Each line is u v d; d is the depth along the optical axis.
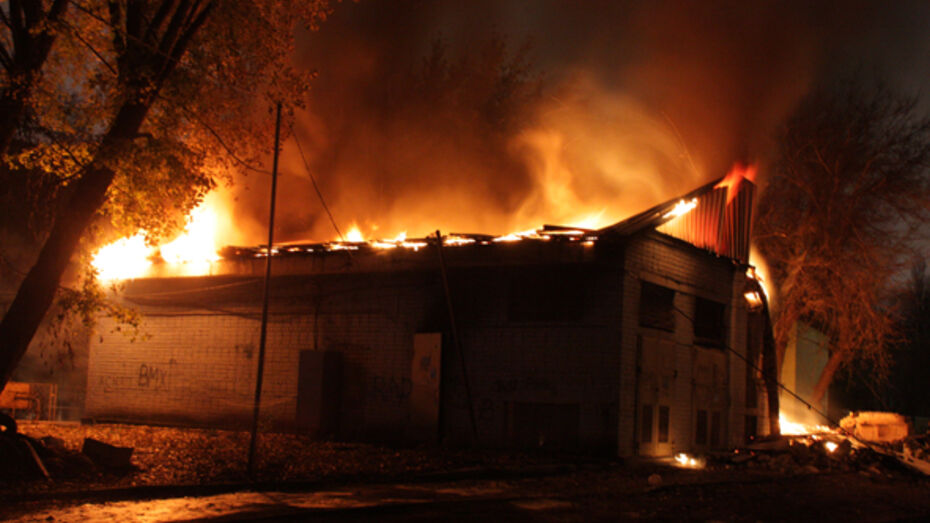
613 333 16.56
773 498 12.93
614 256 16.55
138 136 13.48
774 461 17.91
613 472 15.17
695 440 19.34
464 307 18.14
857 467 18.28
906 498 13.91
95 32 14.83
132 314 15.22
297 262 20.00
